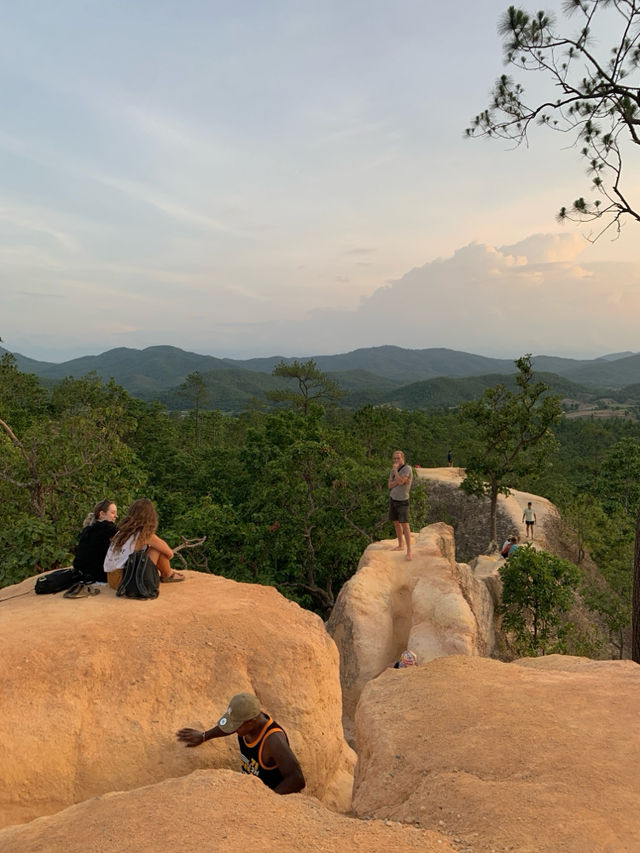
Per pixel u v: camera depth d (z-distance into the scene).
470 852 3.24
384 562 15.31
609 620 28.91
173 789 3.73
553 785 3.98
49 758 4.54
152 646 5.34
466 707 5.58
